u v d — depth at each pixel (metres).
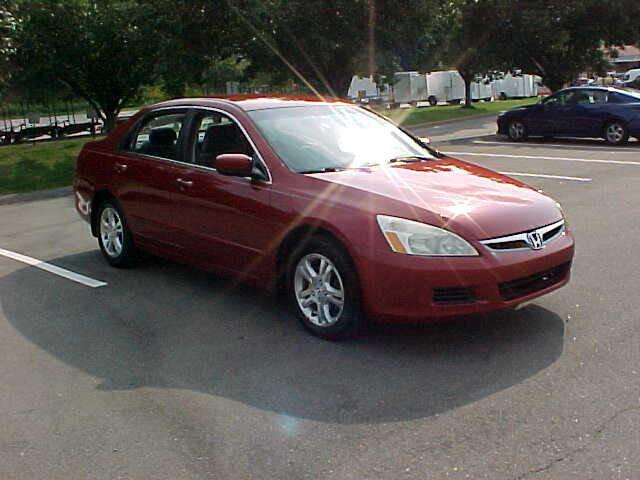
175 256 5.98
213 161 5.49
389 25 21.72
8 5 20.98
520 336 4.57
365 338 4.65
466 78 35.09
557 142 17.72
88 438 3.48
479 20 29.53
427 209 4.30
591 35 28.84
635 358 4.15
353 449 3.27
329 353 4.44
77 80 26.66
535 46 29.27
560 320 4.84
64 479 3.12
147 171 6.09
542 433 3.32
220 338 4.82
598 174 11.70
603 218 8.18
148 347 4.71
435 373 4.07
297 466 3.15
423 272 4.13
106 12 25.12
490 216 4.33
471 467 3.06
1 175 14.54
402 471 3.06
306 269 4.72
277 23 21.08
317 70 22.55
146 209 6.15
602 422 3.40
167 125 6.11
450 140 19.50
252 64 23.06
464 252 4.15
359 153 5.33
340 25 21.30
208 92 25.61
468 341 4.53
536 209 4.56
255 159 5.13
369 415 3.60
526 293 4.38
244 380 4.11
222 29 21.70
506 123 18.66
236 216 5.16
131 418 3.68
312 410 3.68
